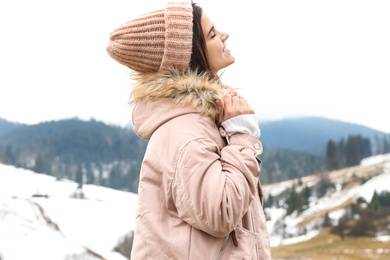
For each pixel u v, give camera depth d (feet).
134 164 593.42
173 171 8.35
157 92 8.95
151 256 8.42
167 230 8.42
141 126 9.27
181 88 8.82
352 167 494.18
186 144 8.35
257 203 9.02
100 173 586.04
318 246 303.48
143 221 8.63
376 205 349.20
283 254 294.66
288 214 388.98
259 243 8.82
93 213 30.14
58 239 25.58
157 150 8.74
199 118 8.74
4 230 25.27
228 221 7.93
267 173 542.57
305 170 536.83
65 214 29.22
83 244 26.61
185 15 9.11
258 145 8.82
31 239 24.84
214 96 8.85
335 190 433.07
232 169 8.28
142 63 9.32
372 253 276.21
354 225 331.57
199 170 8.12
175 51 9.09
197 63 9.40
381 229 315.58
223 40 9.69
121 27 9.38
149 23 9.16
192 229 8.32
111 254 26.14
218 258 8.31
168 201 8.52
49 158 549.54
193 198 8.05
